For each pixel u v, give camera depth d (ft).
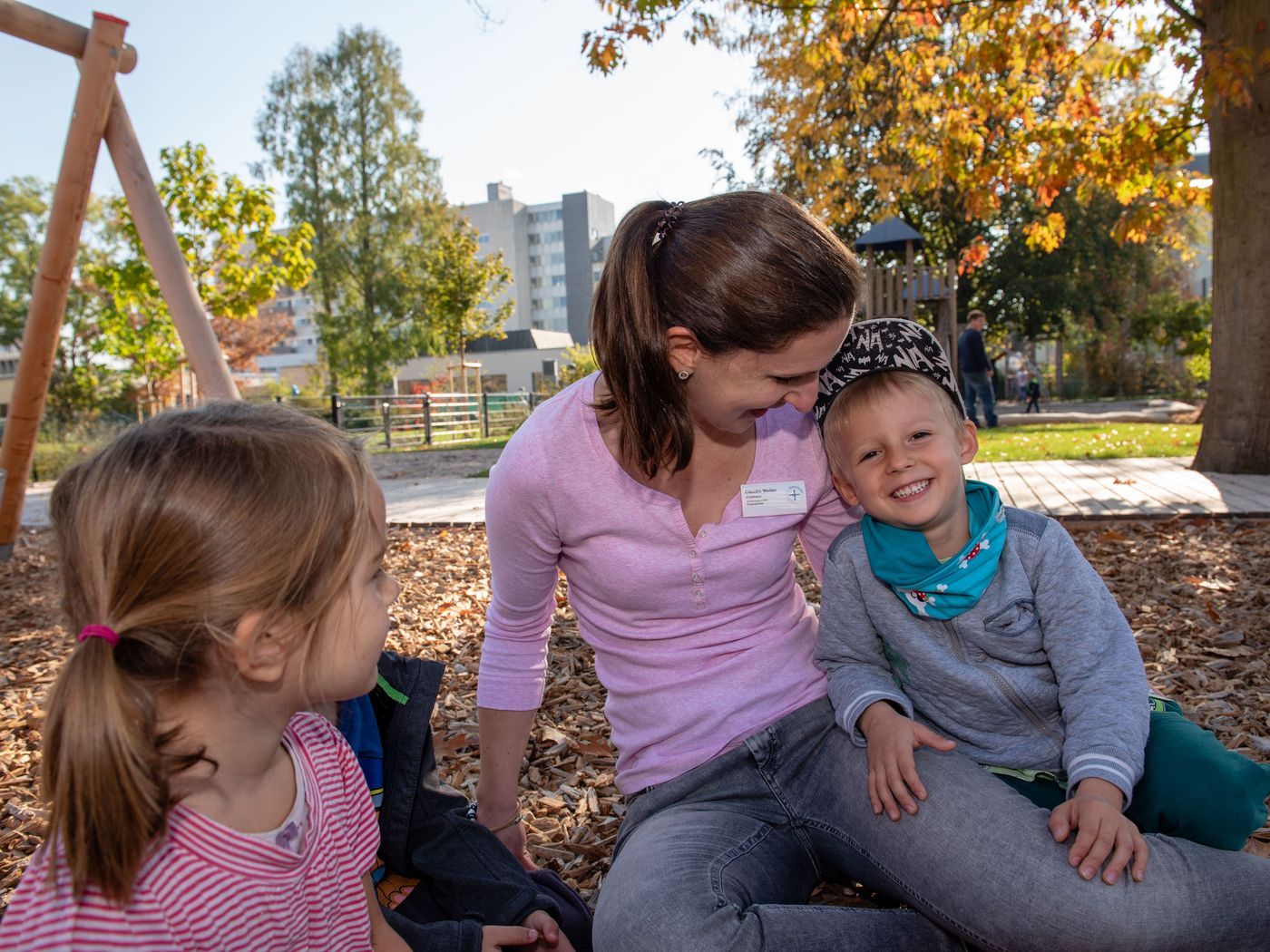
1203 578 14.60
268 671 3.75
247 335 120.98
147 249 16.01
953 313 54.24
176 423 3.86
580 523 5.66
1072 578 5.59
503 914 5.27
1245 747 8.73
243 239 44.52
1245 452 25.79
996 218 94.38
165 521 3.53
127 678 3.49
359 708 5.50
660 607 5.77
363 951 4.57
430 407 73.36
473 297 103.50
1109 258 98.94
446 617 14.98
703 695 5.73
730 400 5.10
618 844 5.90
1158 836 4.76
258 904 3.85
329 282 124.67
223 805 3.95
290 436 3.90
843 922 4.79
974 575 5.55
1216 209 26.37
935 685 5.75
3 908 6.81
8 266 130.31
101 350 60.85
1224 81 23.30
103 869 3.40
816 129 37.83
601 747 9.42
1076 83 30.94
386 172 125.29
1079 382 114.42
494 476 5.82
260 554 3.61
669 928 4.53
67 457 47.44
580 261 313.12
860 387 5.63
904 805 5.06
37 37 14.58
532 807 8.26
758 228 4.76
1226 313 26.07
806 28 32.27
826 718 5.81
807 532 6.55
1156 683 10.34
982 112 32.37
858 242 54.54
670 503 5.59
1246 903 4.49
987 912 4.65
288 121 125.29
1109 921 4.39
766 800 5.65
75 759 3.39
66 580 3.73
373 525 4.06
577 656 12.38
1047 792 5.57
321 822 4.31
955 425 5.78
